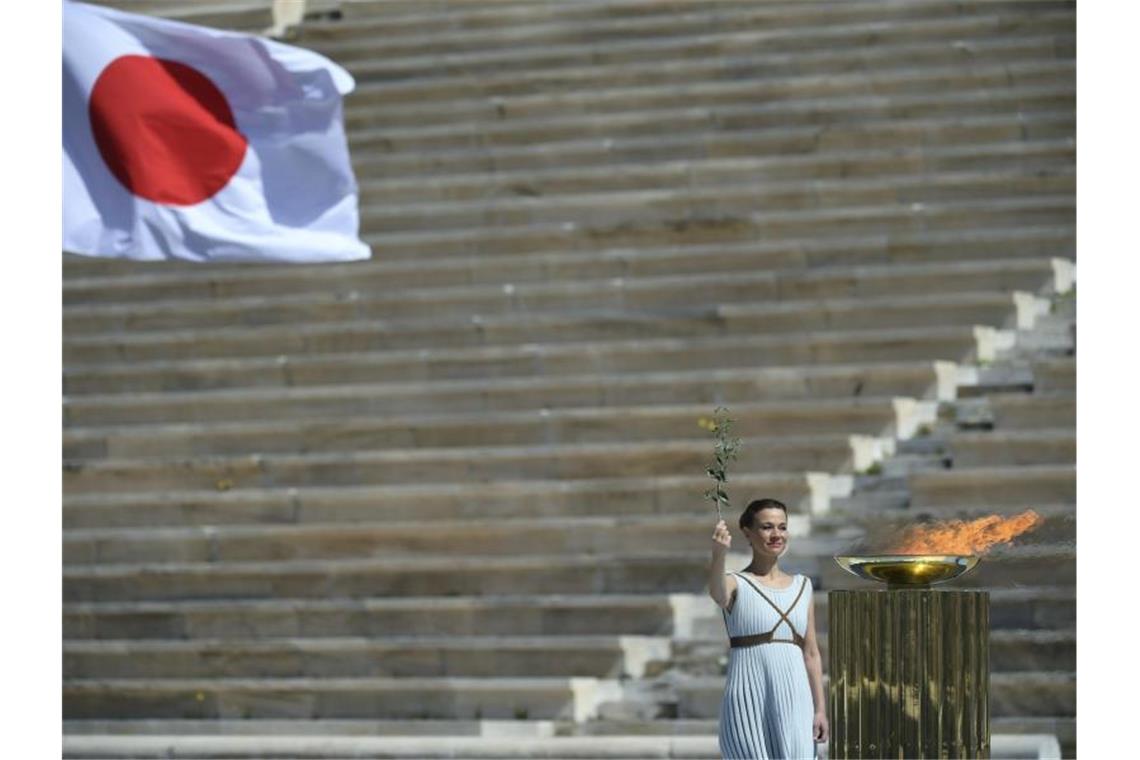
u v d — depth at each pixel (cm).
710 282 3553
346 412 3512
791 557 3066
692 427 3312
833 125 3859
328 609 3127
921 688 2027
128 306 3800
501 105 4053
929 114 3828
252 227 2662
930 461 3188
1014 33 3984
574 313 3569
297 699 3012
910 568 2058
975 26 3997
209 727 3025
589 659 2972
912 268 3481
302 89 2689
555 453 3306
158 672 3117
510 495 3259
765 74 4016
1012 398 3200
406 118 4097
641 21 4188
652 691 2931
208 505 3369
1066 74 3841
